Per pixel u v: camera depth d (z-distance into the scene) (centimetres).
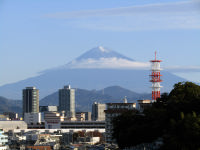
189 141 19762
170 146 19875
